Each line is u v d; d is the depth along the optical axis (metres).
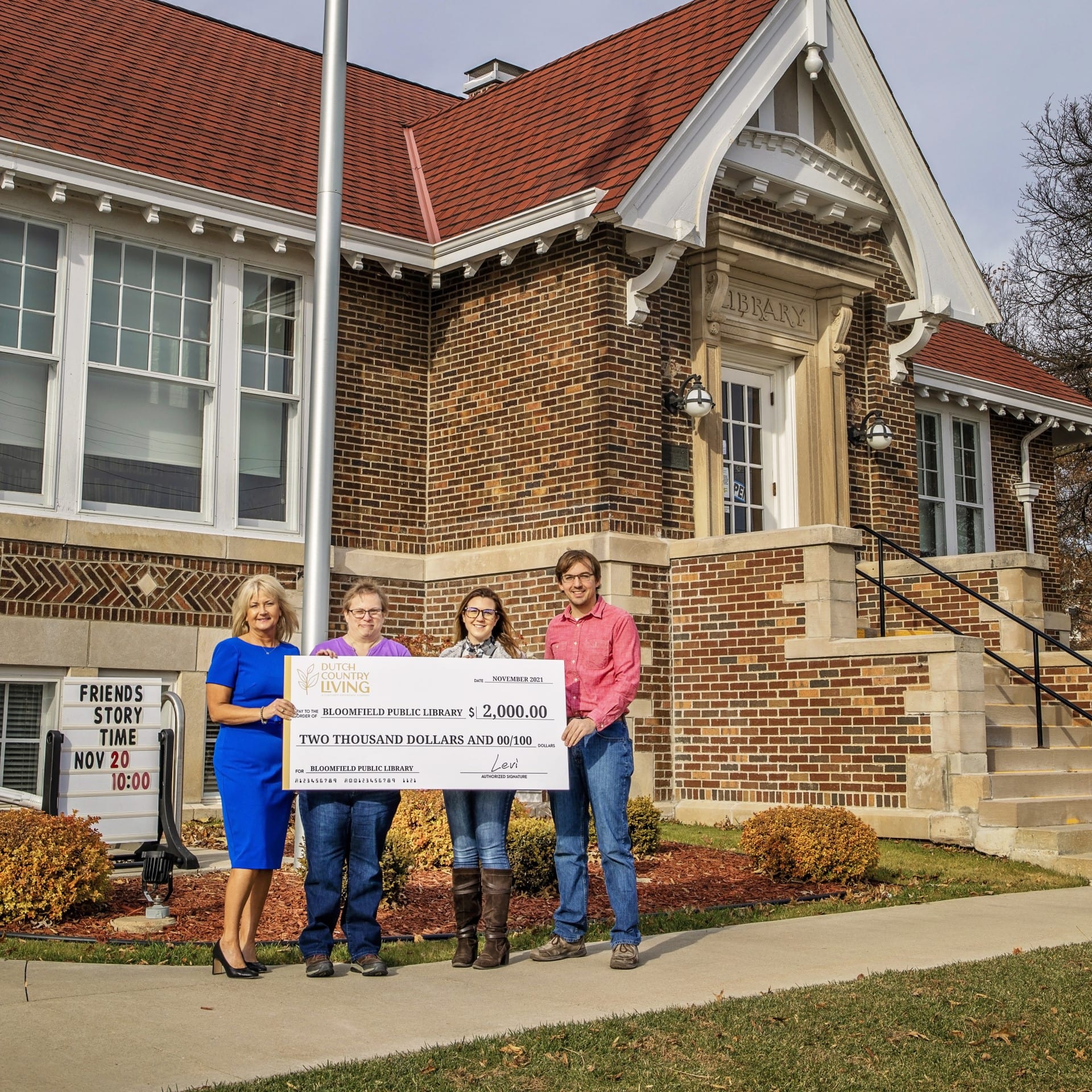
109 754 8.32
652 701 12.86
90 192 11.98
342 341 13.91
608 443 12.74
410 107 18.83
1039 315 33.56
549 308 13.42
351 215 13.93
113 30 15.79
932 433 18.97
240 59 16.83
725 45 13.71
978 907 8.35
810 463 14.93
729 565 12.69
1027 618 13.77
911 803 11.15
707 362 13.80
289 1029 5.05
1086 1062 4.89
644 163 12.51
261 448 13.48
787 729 12.11
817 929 7.43
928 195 15.53
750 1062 4.73
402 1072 4.48
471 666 6.18
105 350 12.45
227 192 12.86
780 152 14.42
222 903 7.77
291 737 5.95
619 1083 4.49
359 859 6.11
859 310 15.59
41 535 11.65
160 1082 4.36
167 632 12.34
